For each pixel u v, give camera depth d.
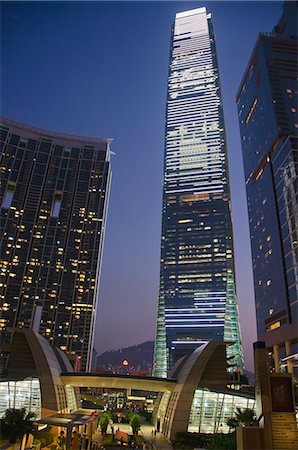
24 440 39.97
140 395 178.62
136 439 53.91
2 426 40.12
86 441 45.59
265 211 183.25
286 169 166.00
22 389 71.00
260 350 38.88
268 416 35.94
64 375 75.50
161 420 77.38
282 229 164.38
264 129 196.12
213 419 67.38
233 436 46.97
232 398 68.88
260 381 37.50
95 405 104.12
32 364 72.38
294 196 155.88
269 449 34.66
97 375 75.81
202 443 56.75
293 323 144.50
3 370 70.94
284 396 36.78
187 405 67.12
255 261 189.75
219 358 72.19
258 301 180.12
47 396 69.25
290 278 152.12
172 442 58.59
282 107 188.88
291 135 171.25
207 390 69.81
